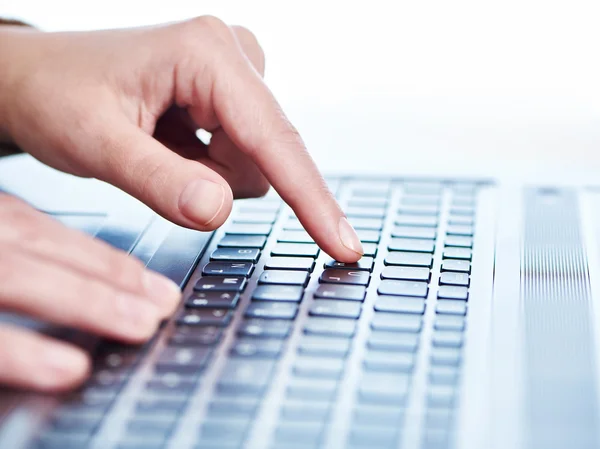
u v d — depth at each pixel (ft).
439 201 1.71
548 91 2.76
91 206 1.71
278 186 1.59
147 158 1.55
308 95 2.87
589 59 3.00
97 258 1.23
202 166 1.53
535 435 0.90
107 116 1.66
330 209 1.50
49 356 0.99
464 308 1.19
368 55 3.25
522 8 3.11
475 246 1.46
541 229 1.54
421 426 0.90
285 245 1.49
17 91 1.79
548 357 1.06
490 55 3.13
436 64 3.13
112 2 3.51
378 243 1.49
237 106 1.66
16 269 1.14
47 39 1.85
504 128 2.35
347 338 1.11
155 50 1.72
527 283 1.29
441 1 3.20
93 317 1.10
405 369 1.02
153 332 1.13
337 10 3.31
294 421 0.91
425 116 2.55
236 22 3.41
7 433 0.91
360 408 0.93
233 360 1.05
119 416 0.93
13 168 1.96
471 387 0.98
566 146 2.11
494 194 1.75
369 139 2.28
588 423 0.92
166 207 1.52
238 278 1.33
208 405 0.95
